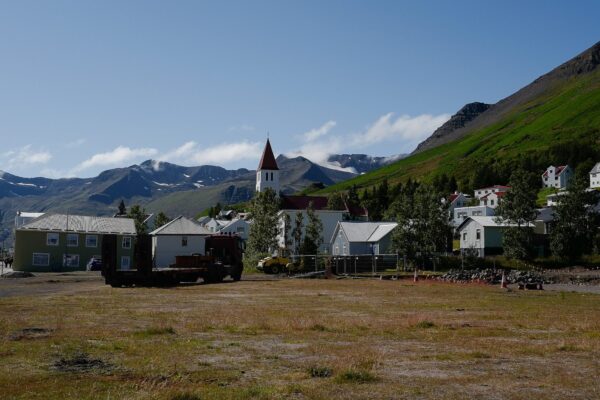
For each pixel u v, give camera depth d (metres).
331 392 9.99
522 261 79.00
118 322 20.12
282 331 18.05
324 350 14.48
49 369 11.81
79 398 9.44
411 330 18.55
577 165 197.62
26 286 43.84
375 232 93.00
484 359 13.45
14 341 15.48
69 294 35.03
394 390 10.20
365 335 17.34
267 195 93.38
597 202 85.88
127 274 44.19
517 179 81.75
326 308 26.17
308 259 72.12
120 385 10.36
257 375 11.48
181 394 9.59
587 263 78.62
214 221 161.00
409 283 50.41
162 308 25.70
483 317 22.81
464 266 73.88
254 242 87.69
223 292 37.41
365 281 53.53
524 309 26.73
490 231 87.12
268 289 40.75
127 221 89.44
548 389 10.43
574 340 16.34
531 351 14.46
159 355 13.55
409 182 188.00
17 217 114.12
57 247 80.81
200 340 16.02
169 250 78.12
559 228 81.31
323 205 137.25
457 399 9.64
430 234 73.12
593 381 11.07
